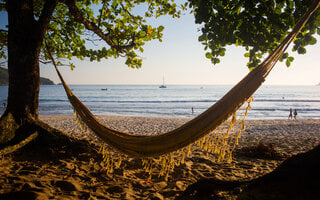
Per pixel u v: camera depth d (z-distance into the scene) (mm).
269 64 1824
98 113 29203
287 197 1357
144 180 2961
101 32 4266
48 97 63250
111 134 2639
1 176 2646
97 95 75250
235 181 2447
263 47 3031
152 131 12328
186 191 2342
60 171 3051
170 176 3160
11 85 3660
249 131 11359
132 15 4867
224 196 2168
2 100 46500
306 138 8367
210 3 2818
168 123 16781
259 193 1522
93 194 2359
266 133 10562
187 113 29016
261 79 1819
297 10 2605
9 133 3520
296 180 1408
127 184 2768
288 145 6465
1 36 4508
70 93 3180
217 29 2848
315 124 15516
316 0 1709
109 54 4883
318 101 47062
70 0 3645
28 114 3760
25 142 3570
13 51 3604
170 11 5047
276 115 25719
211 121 1916
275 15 2693
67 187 2490
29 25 3633
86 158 3697
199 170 3455
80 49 4906
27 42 3621
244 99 1843
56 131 3963
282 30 2805
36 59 3750
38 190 2270
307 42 2637
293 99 52969
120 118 21141
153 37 4539
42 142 3748
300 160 1502
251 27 2844
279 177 1547
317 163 1378
